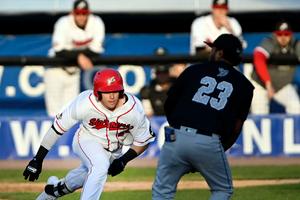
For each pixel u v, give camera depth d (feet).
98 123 68.64
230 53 65.26
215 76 64.44
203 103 63.26
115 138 70.08
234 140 64.95
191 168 64.39
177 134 62.80
